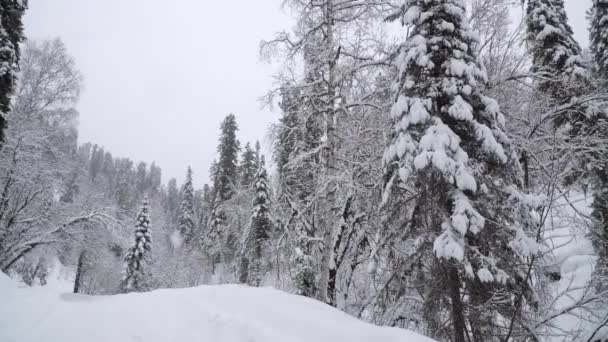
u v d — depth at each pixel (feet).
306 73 35.68
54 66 77.97
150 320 18.54
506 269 22.70
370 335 15.48
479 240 22.54
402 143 22.79
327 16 35.78
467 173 20.83
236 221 77.00
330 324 16.87
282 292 23.80
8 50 55.52
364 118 38.22
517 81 34.81
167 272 128.88
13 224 69.82
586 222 27.17
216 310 18.79
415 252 24.41
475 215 20.75
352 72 34.91
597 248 29.30
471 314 22.30
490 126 24.09
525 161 31.09
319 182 35.14
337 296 38.40
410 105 23.61
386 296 28.14
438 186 23.20
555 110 33.32
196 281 122.01
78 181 117.19
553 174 26.40
